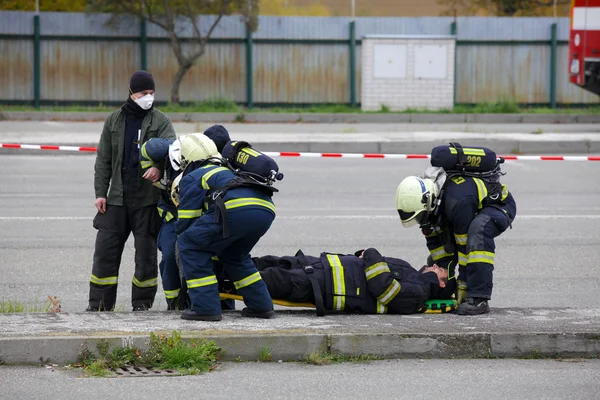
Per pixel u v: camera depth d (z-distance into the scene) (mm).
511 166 43250
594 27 60625
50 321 15406
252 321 15680
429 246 17328
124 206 17750
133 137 17641
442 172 16469
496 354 14891
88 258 23594
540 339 14938
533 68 73625
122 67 68750
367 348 14680
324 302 16344
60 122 56531
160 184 17047
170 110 63531
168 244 16875
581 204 33250
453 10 76750
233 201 15172
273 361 14477
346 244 25672
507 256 24641
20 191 34031
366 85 70000
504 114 64000
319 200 33125
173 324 15242
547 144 48844
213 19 69562
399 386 13359
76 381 13273
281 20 70438
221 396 12766
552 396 13016
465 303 16469
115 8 65875
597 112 67000
